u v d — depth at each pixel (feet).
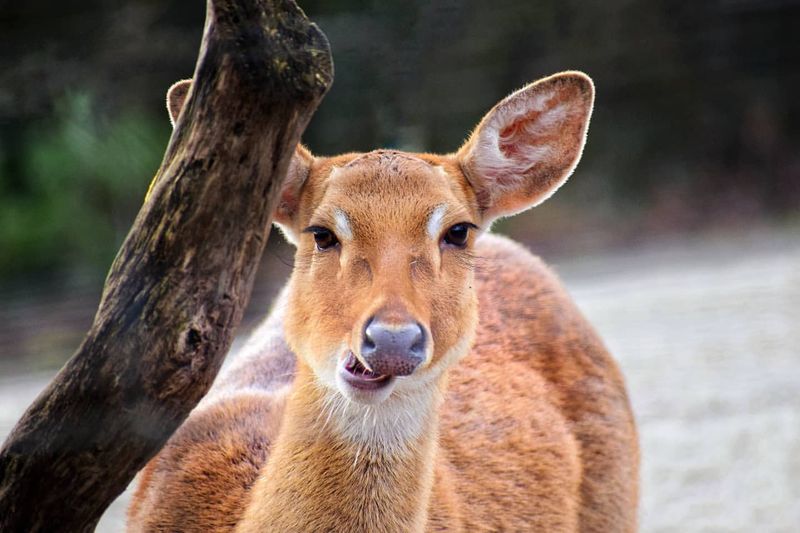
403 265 23.39
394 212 24.00
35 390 59.26
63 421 20.72
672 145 118.01
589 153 115.44
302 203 25.84
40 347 67.51
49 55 70.33
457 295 24.47
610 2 110.73
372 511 24.25
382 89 82.43
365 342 22.20
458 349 24.76
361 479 24.20
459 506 28.09
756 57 118.62
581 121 27.48
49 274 75.72
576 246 101.96
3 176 75.15
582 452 33.04
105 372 20.43
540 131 27.40
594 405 33.68
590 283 88.17
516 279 34.32
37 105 67.87
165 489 27.53
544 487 30.71
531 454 30.81
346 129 81.56
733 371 61.77
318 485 24.14
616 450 33.78
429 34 88.12
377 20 84.12
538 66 102.94
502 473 29.86
